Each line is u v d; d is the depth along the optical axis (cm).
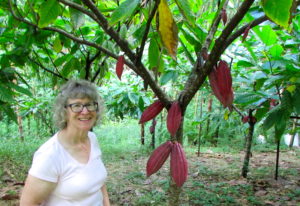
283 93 176
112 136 635
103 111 139
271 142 604
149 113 93
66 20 225
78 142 126
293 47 226
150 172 77
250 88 264
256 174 363
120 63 97
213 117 393
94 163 130
